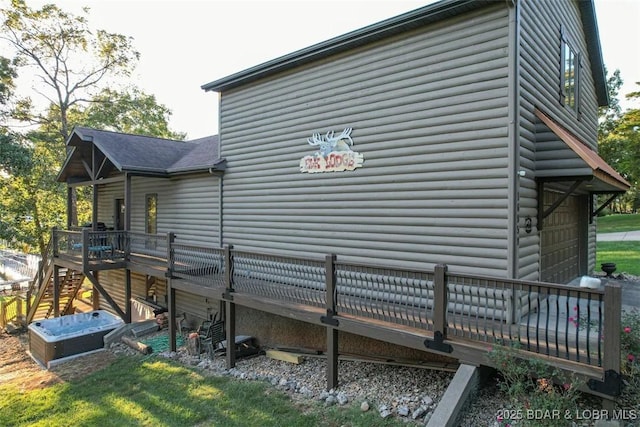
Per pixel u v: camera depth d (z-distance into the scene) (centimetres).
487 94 534
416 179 612
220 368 766
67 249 1234
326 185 749
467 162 554
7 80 1858
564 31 732
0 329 1402
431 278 478
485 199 537
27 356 1069
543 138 571
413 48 614
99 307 1516
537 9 594
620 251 1565
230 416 553
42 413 644
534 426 347
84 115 2277
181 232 1139
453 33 569
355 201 699
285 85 830
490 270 534
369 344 701
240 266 772
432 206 593
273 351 804
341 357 705
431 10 561
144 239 1170
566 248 823
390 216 648
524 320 518
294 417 527
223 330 910
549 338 443
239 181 952
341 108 719
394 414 494
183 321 1109
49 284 1370
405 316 557
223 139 995
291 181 820
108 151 1138
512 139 508
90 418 602
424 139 601
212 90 994
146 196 1280
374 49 666
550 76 656
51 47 2039
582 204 952
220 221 998
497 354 398
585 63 903
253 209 915
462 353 441
